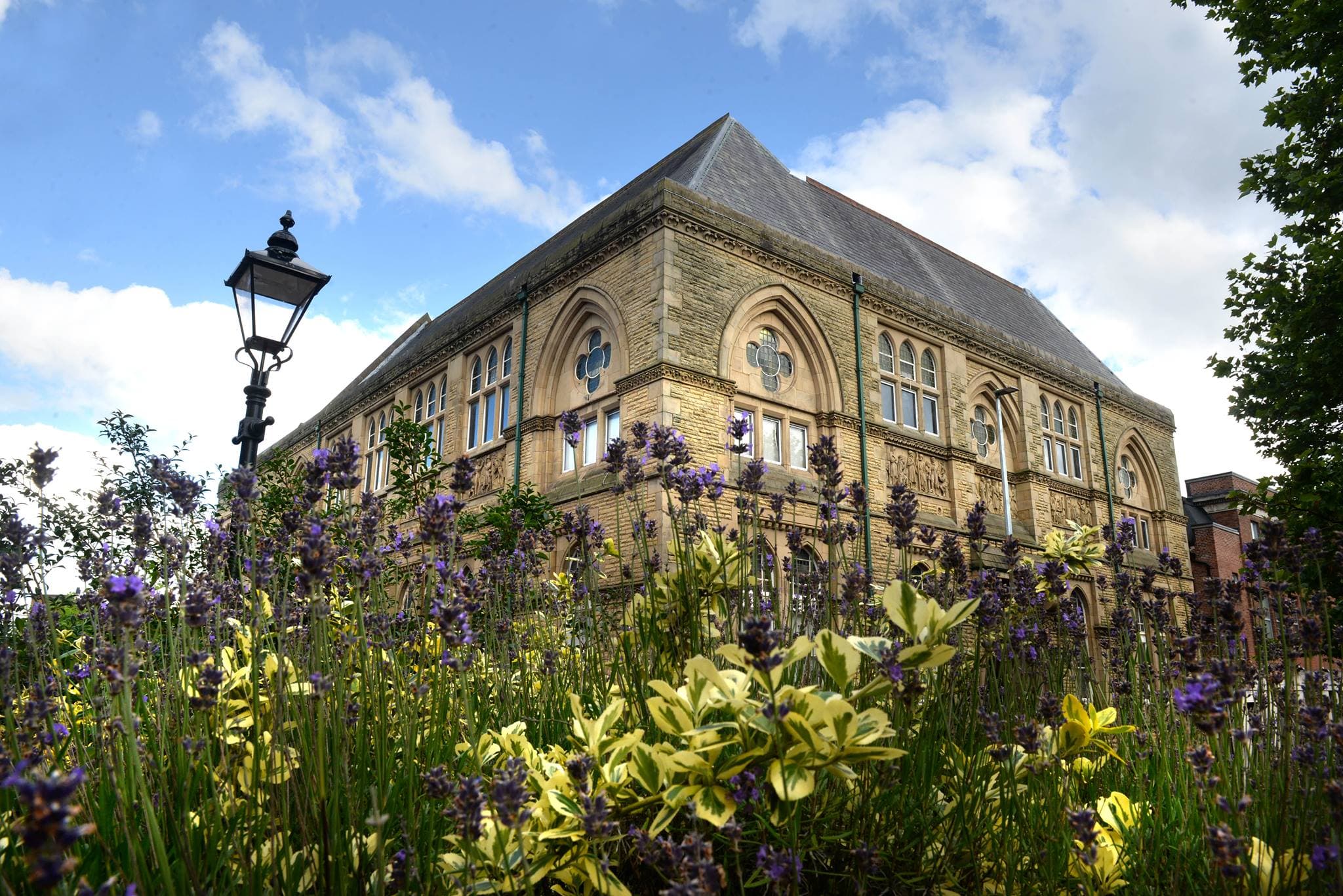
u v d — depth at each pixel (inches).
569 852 76.2
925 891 87.8
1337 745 87.7
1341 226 495.5
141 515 95.7
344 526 107.4
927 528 122.9
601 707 115.3
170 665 102.6
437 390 897.5
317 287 279.4
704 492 130.7
